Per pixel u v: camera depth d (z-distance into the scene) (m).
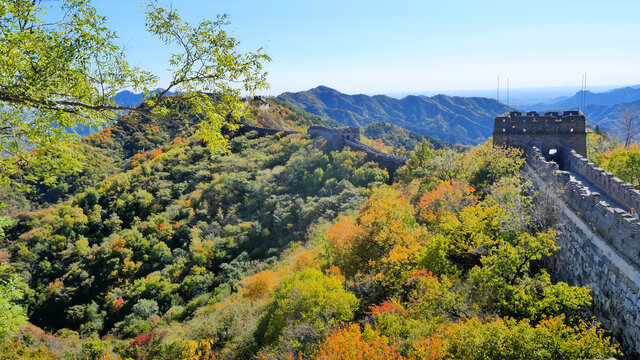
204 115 11.40
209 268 59.47
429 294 18.23
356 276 25.53
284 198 75.06
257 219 71.75
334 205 62.97
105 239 71.25
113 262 62.16
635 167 34.91
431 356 13.73
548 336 13.52
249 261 57.84
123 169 111.81
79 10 9.51
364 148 86.31
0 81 8.42
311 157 87.94
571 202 20.39
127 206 83.56
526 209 24.08
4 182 10.53
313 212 63.34
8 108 9.56
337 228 32.03
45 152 10.77
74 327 51.44
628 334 14.45
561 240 21.47
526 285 17.94
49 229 72.25
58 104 9.29
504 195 26.09
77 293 58.00
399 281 23.34
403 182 60.66
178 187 90.69
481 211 24.72
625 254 14.85
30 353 31.45
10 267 56.28
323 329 19.83
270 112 152.12
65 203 86.06
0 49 8.04
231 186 82.94
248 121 129.50
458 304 17.83
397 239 27.78
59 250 68.12
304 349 19.39
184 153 108.12
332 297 21.69
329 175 78.75
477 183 34.44
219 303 40.78
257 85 11.34
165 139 126.50
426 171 46.94
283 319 23.03
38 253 66.38
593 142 51.50
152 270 62.91
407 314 18.33
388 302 20.59
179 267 59.41
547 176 25.12
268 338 23.36
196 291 51.66
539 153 29.23
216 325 31.14
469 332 14.13
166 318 44.72
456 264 24.09
